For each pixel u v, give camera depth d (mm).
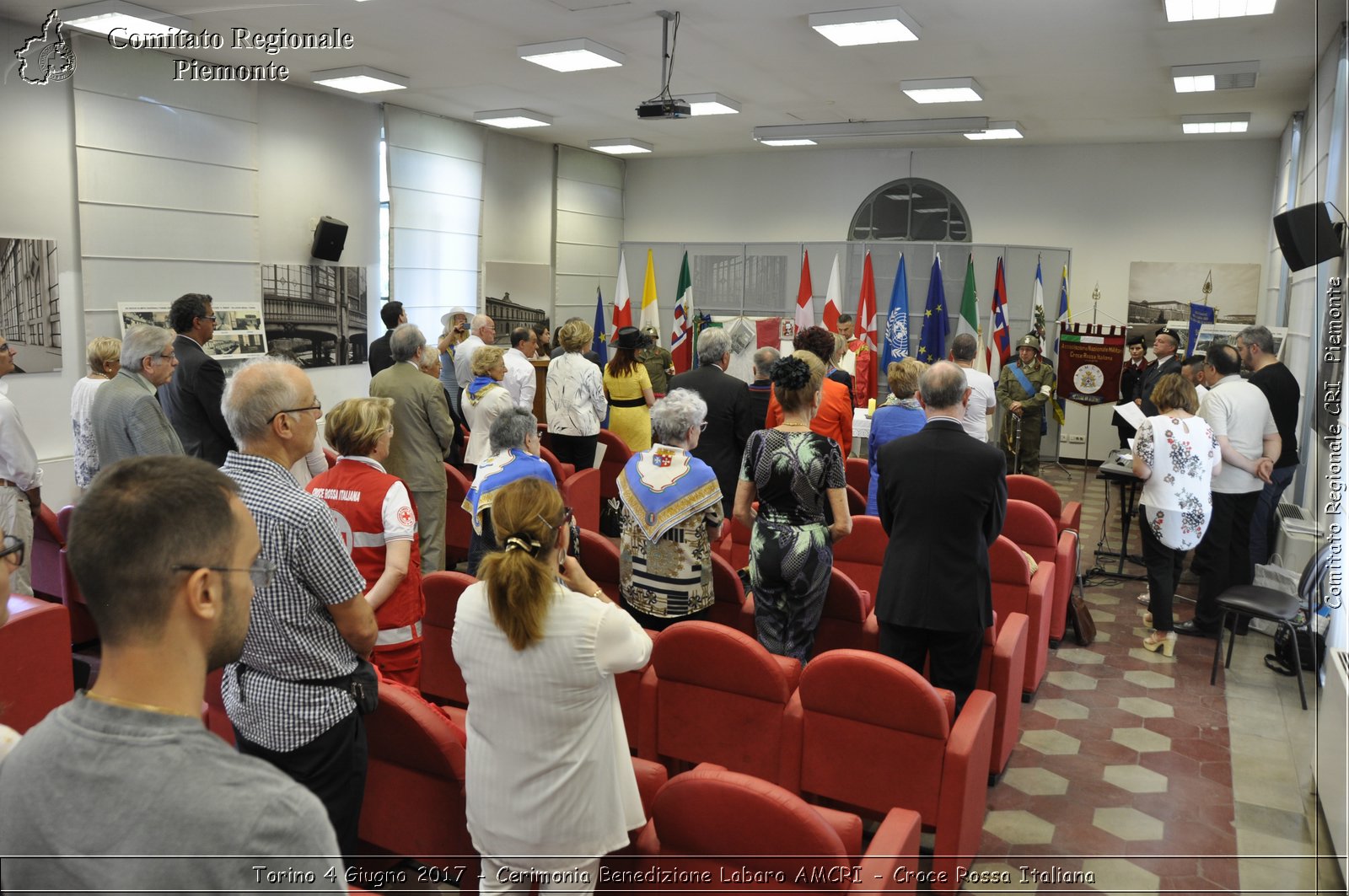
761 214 13727
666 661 2895
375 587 2809
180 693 977
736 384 5375
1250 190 10867
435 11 6441
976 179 12320
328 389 9609
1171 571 4992
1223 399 5184
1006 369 9273
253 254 8570
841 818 2018
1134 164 11430
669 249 13172
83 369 7219
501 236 12016
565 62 7617
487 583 1845
